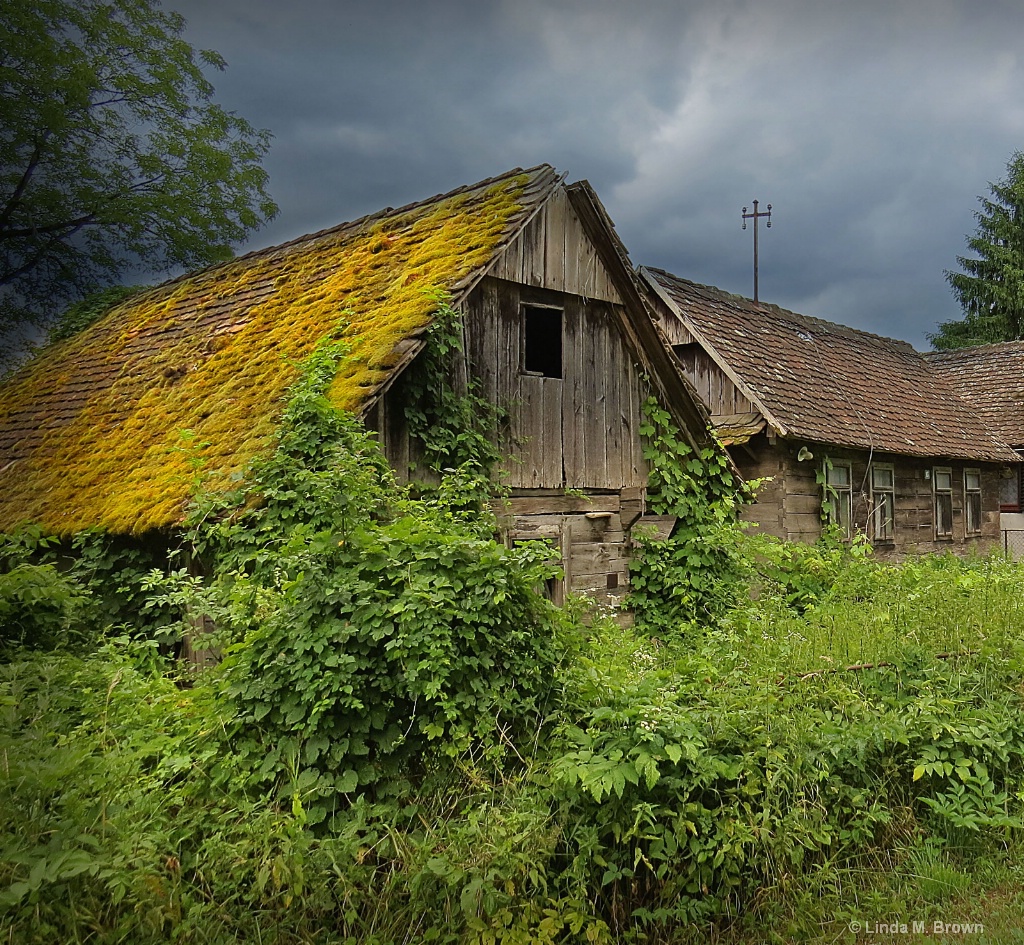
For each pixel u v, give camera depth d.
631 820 4.23
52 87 17.89
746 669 5.87
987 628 6.99
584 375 9.94
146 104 20.03
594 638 6.41
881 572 11.74
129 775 4.54
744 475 14.48
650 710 4.41
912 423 18.23
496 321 9.04
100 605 7.91
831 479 15.27
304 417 7.07
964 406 21.83
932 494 18.38
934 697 5.63
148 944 3.67
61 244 19.75
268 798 4.40
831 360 18.69
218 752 4.69
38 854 3.67
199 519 7.10
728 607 10.23
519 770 4.66
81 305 16.36
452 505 8.14
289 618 4.83
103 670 5.94
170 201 20.14
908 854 4.76
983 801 5.05
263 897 3.94
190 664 6.86
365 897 4.05
